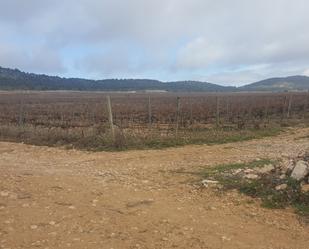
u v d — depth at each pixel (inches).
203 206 304.3
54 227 249.1
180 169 440.5
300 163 348.8
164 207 297.4
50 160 511.8
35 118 1224.2
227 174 392.5
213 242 239.0
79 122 1069.1
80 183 357.1
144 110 1603.1
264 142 705.0
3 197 299.1
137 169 445.1
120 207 291.7
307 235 256.8
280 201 311.9
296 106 1706.4
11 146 626.2
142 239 237.3
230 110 1471.5
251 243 241.4
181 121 1113.4
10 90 6151.6
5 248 217.8
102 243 229.3
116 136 633.0
